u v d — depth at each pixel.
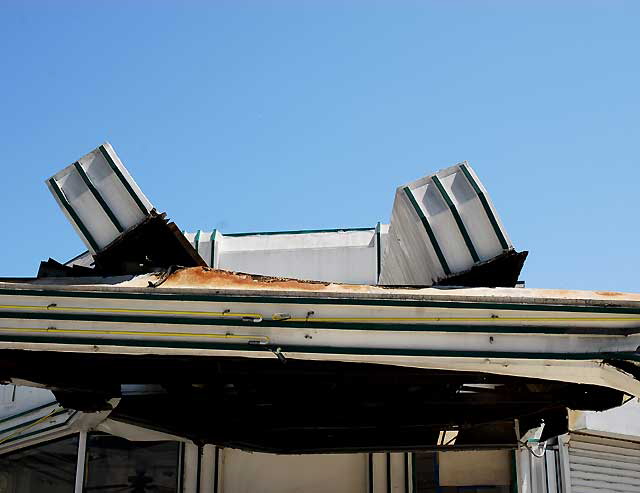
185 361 11.84
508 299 10.27
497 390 12.91
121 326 10.60
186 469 15.10
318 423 13.13
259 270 19.64
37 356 11.62
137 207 12.05
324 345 10.40
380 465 15.23
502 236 11.70
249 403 13.14
